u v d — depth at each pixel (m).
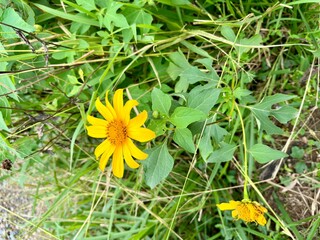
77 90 0.48
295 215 0.54
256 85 0.56
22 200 0.71
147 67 0.56
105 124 0.40
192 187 0.57
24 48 0.50
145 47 0.49
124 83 0.54
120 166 0.40
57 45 0.48
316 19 0.50
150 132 0.39
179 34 0.52
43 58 0.51
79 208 0.67
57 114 0.48
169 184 0.59
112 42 0.50
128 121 0.39
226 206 0.41
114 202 0.58
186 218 0.60
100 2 0.47
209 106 0.41
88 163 0.61
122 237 0.62
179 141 0.40
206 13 0.50
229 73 0.48
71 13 0.52
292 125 0.54
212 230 0.60
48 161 0.66
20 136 0.52
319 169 0.51
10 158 0.52
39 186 0.66
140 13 0.48
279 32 0.51
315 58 0.51
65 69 0.49
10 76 0.48
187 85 0.49
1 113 0.44
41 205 0.70
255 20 0.51
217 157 0.43
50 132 0.59
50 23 0.53
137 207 0.59
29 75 0.52
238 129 0.55
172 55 0.50
